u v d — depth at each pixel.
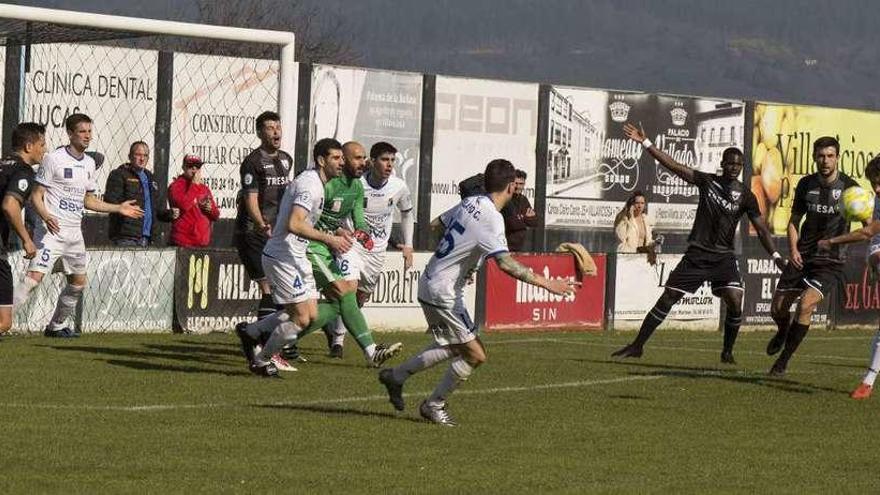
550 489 20.42
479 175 35.00
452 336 24.91
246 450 22.27
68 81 49.06
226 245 52.03
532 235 57.19
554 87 57.38
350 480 20.45
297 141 51.75
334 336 34.69
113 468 20.59
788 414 28.38
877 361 31.08
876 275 31.70
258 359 30.23
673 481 21.31
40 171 34.69
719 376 33.94
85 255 35.56
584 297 47.44
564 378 32.50
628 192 59.25
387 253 43.53
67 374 29.53
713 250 36.31
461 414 26.59
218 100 51.75
